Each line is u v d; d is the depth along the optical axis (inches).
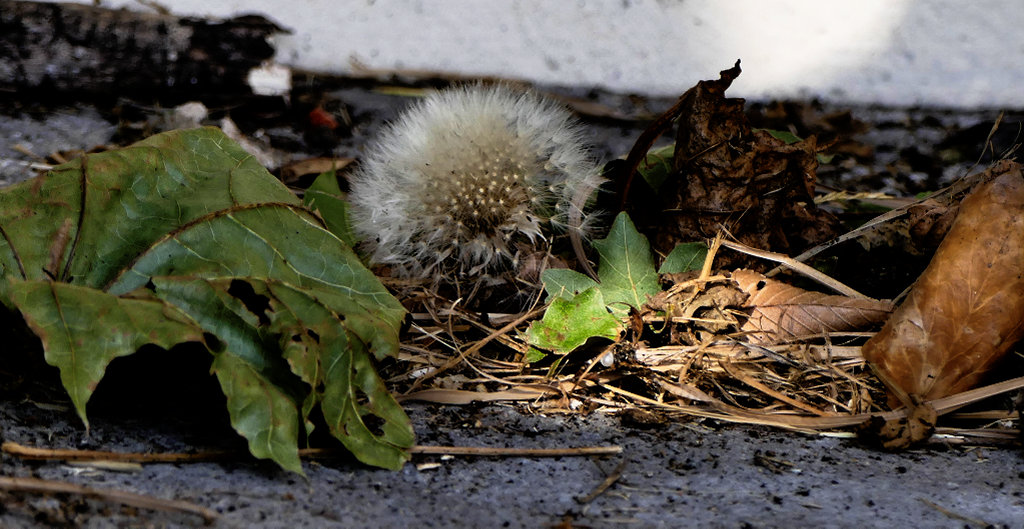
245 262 23.8
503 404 24.3
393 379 24.6
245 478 22.7
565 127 26.2
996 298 24.2
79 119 29.7
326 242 24.2
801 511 22.8
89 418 23.3
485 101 26.1
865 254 25.7
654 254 25.8
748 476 23.3
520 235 25.9
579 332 24.7
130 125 29.6
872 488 23.2
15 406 23.2
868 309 24.9
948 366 24.2
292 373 23.3
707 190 25.5
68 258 23.7
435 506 22.6
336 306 23.6
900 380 24.3
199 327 23.1
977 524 22.7
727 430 24.0
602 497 22.9
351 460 23.2
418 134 25.8
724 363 24.7
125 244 23.8
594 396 24.5
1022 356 24.5
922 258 25.5
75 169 24.0
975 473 23.5
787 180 25.6
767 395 24.5
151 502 22.2
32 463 22.6
